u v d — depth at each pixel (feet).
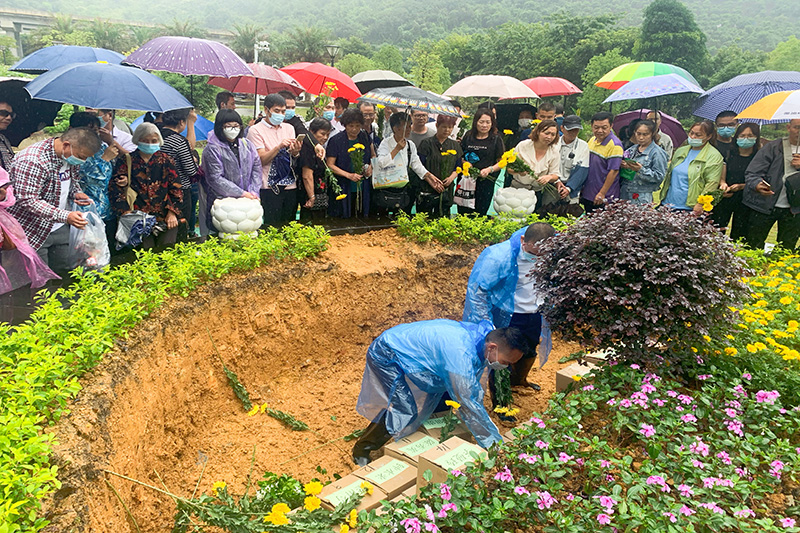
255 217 21.27
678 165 29.50
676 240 14.55
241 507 12.25
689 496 10.36
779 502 11.17
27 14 305.12
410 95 24.68
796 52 270.05
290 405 19.44
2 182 15.51
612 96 31.30
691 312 14.28
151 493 13.43
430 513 10.02
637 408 12.71
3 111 22.54
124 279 16.10
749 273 15.33
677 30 224.33
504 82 34.37
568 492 11.51
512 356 14.34
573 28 263.90
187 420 16.29
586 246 15.02
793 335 16.80
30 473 8.66
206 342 17.46
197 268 17.87
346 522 11.72
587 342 15.12
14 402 9.62
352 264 22.74
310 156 25.30
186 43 24.86
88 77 20.30
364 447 16.47
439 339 14.62
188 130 26.68
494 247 17.92
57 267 18.65
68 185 18.42
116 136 25.41
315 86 39.04
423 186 27.32
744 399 13.43
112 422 11.42
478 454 12.18
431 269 24.45
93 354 12.00
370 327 22.95
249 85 36.45
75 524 8.68
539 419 12.35
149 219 20.47
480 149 27.86
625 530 9.66
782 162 28.04
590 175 28.48
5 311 15.55
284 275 20.45
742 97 33.32
